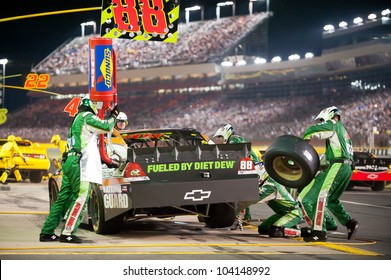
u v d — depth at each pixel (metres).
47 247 11.85
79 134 12.52
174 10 19.42
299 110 101.62
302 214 14.18
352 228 13.52
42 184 30.92
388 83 95.88
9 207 19.88
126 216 14.29
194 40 121.56
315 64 103.88
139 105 126.75
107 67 13.20
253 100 112.56
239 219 15.22
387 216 19.34
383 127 80.25
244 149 13.55
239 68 112.56
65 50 137.75
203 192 13.14
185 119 113.31
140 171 12.86
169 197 12.94
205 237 13.82
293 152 12.46
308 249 12.15
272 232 13.82
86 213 14.73
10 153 28.47
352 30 109.38
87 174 12.47
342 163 13.11
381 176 30.59
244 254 11.35
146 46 126.69
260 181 14.29
